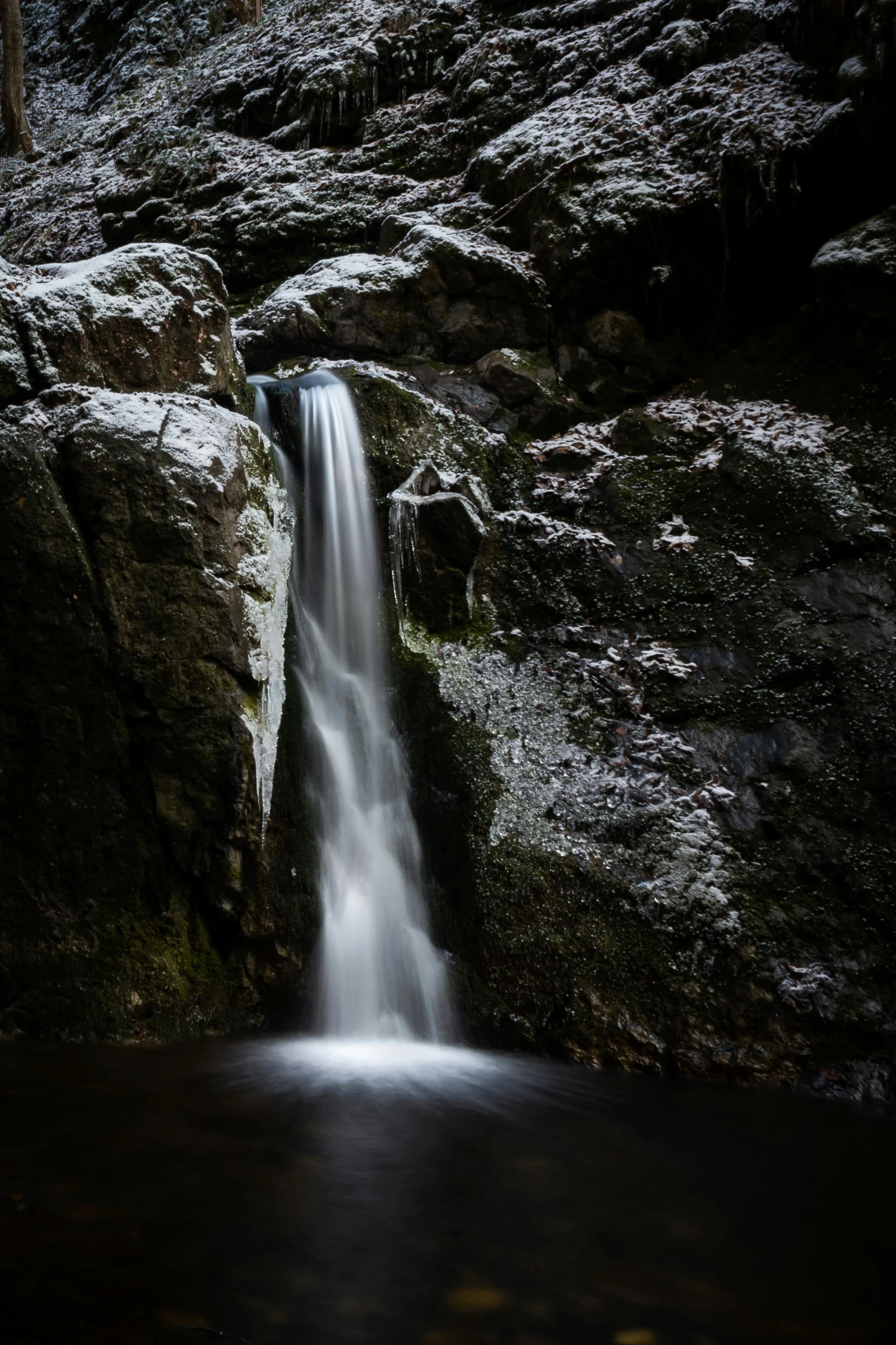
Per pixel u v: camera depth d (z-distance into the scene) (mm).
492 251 9062
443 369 8883
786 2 9305
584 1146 4109
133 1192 3279
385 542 7402
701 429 8250
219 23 16359
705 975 5555
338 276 9164
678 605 7336
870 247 7988
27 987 5156
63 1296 2596
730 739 6637
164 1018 5164
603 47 10367
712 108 9109
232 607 5477
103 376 5988
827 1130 4531
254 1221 3137
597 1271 3014
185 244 11516
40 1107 4020
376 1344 2514
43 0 20453
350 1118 4188
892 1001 5457
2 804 5234
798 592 7066
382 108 11758
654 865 5969
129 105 15320
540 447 8398
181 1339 2430
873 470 7527
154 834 5398
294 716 6223
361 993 5730
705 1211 3533
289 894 5656
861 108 8141
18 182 15266
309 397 7355
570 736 6746
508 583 7641
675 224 8867
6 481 5188
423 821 6316
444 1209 3373
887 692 6500
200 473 5469
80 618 5242
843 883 5930
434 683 6824
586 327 9094
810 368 8484
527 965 5637
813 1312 2844
